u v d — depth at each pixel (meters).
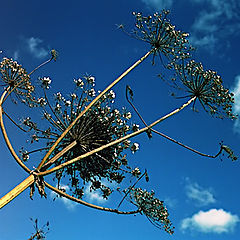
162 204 11.02
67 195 10.29
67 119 11.98
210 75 11.98
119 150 12.20
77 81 12.28
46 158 10.34
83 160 11.82
